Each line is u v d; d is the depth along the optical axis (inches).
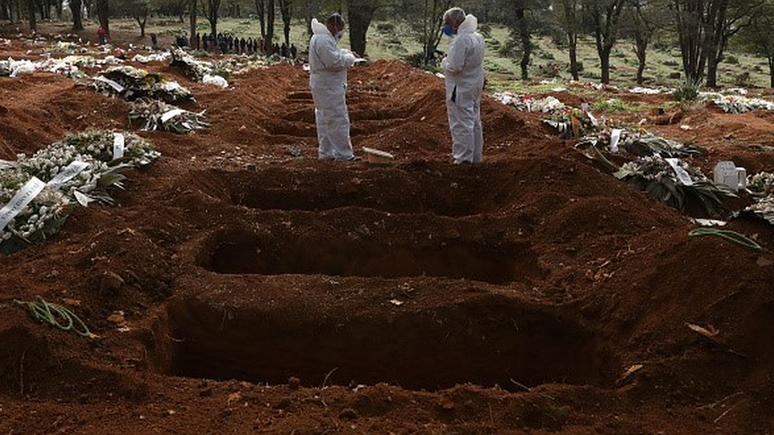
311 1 1683.1
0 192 287.9
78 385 188.7
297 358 233.6
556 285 253.6
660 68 2003.0
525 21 1588.3
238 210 310.3
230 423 172.1
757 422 181.2
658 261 238.7
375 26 2458.2
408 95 742.5
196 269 257.9
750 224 272.4
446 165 371.2
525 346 236.7
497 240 300.0
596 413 185.6
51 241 275.0
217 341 235.0
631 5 1593.3
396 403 182.4
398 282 250.4
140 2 2032.5
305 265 295.7
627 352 212.8
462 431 170.4
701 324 209.8
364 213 310.0
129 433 166.6
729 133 582.9
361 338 230.4
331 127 396.2
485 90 951.6
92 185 315.3
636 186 366.9
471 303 235.8
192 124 514.3
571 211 304.0
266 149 467.5
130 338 212.5
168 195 326.3
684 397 191.3
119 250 253.6
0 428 169.8
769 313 204.7
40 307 212.5
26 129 426.3
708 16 1481.3
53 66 804.6
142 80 598.9
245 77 850.8
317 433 167.0
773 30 1643.7
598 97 897.5
